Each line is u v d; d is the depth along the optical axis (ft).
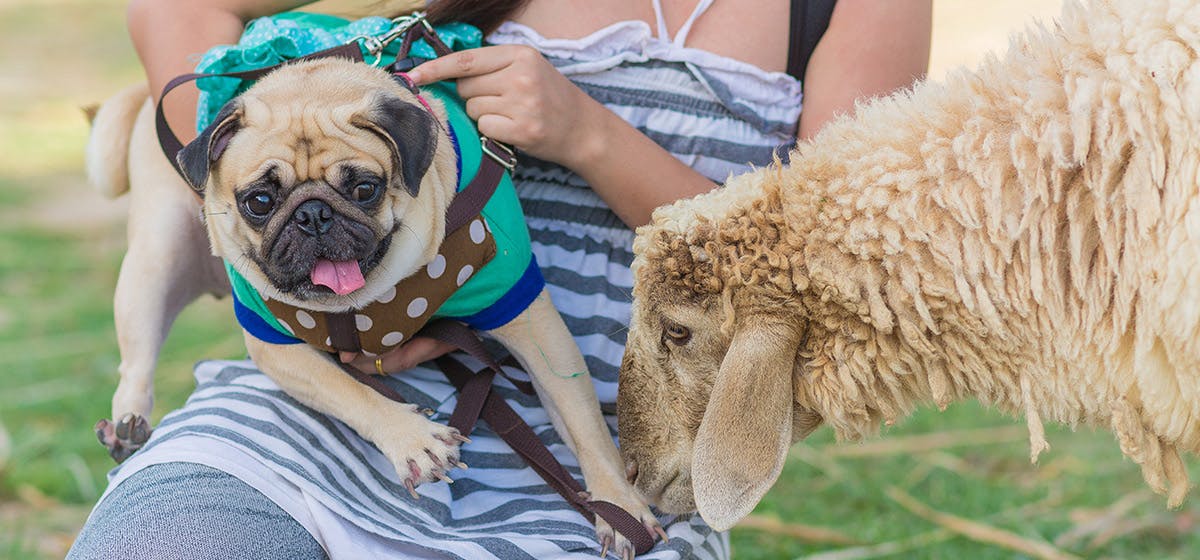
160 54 9.28
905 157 7.27
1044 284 7.04
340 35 8.95
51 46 49.03
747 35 9.06
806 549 14.35
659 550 7.95
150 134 10.71
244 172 7.75
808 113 9.10
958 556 13.89
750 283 7.43
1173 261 6.60
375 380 8.25
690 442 8.08
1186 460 15.55
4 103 41.14
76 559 6.78
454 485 8.33
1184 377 6.87
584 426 8.34
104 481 16.90
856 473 16.28
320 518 7.09
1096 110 6.91
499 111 8.27
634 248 8.02
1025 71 7.25
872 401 7.74
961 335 7.32
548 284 8.96
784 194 7.55
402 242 7.84
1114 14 7.05
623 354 8.58
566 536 7.80
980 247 7.09
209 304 24.36
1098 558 13.85
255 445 7.45
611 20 9.01
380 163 7.79
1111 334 6.99
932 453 16.88
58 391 19.52
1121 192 6.84
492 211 8.16
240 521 6.88
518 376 8.94
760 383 7.34
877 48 9.11
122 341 10.13
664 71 8.91
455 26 9.05
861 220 7.28
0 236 27.96
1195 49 6.59
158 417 18.15
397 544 7.24
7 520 15.67
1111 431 7.73
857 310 7.32
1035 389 7.36
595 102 8.56
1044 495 15.55
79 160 35.09
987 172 7.04
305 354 8.25
